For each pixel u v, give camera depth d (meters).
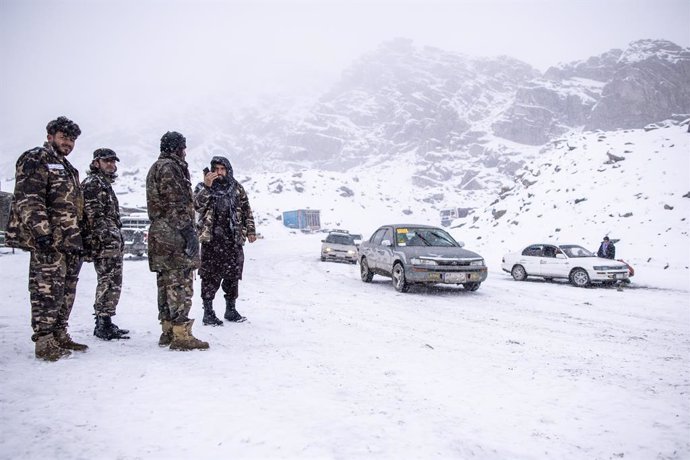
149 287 9.37
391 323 6.08
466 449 2.27
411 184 131.50
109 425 2.38
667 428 2.64
